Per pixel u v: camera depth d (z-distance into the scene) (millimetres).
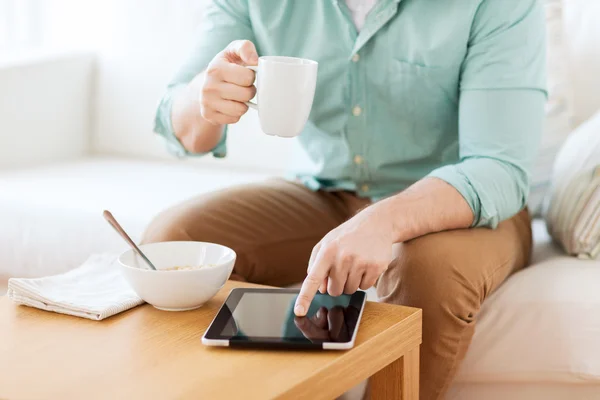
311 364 957
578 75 1913
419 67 1506
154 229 1497
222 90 1239
